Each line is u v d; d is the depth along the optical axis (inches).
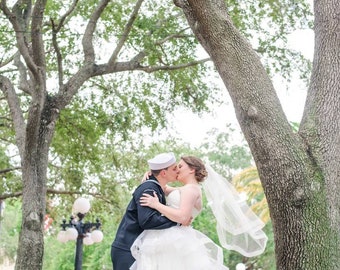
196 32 286.8
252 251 265.0
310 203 251.4
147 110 766.5
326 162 259.0
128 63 634.2
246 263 1282.0
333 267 248.8
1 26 687.7
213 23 278.2
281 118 260.8
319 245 249.0
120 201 834.8
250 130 260.8
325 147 261.6
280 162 254.1
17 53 672.4
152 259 233.1
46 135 560.7
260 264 1270.9
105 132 749.9
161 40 654.5
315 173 255.3
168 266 231.8
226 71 273.1
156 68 645.3
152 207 234.5
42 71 552.7
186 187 241.4
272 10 694.5
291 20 690.2
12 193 781.9
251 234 264.1
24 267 526.0
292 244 251.0
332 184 256.5
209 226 1205.7
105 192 820.6
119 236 240.5
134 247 234.8
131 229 239.5
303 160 255.4
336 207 256.2
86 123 750.5
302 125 271.0
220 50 275.7
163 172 246.1
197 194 241.1
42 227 542.9
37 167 549.6
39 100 536.7
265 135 257.3
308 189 251.9
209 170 265.7
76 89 592.1
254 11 702.5
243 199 269.1
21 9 637.3
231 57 272.8
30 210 539.2
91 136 752.3
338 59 275.9
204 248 239.5
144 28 613.3
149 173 252.5
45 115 565.3
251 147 262.1
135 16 618.2
